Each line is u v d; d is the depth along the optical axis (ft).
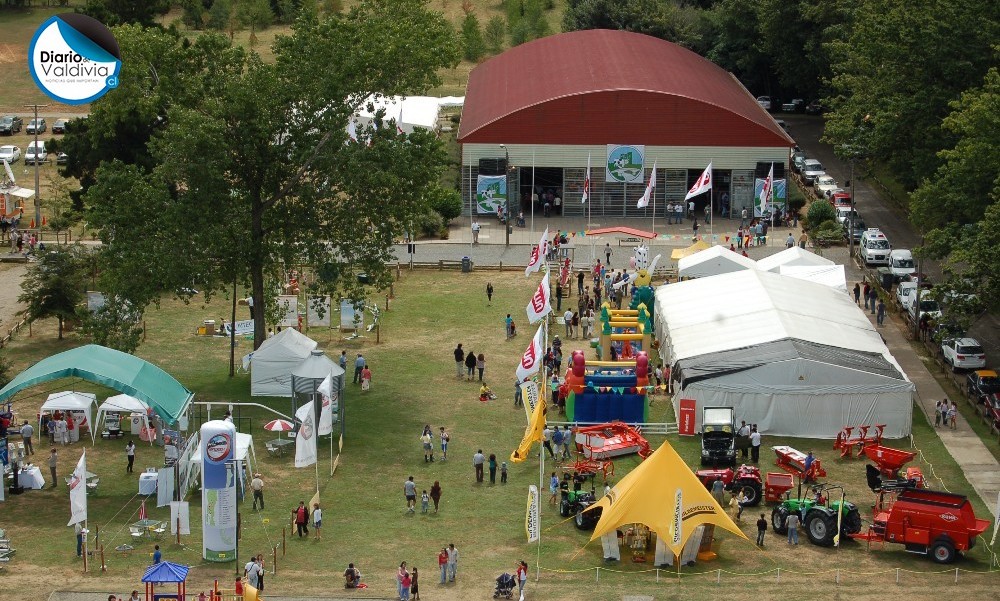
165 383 234.99
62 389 278.05
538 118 415.03
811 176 451.53
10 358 295.28
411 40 330.95
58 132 524.52
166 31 330.34
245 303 339.57
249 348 307.58
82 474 196.34
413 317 328.49
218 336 315.58
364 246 298.15
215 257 273.54
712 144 415.64
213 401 270.26
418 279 361.51
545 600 184.14
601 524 197.88
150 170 369.30
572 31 562.66
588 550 203.51
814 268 326.24
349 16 312.09
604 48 474.08
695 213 425.69
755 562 197.88
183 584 173.99
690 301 294.25
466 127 427.74
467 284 356.79
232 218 272.51
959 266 348.18
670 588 188.34
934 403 271.49
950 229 278.05
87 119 388.98
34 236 390.42
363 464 238.68
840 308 292.20
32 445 246.27
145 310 334.24
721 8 560.61
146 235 269.85
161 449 245.65
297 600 183.01
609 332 289.53
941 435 253.44
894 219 412.36
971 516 196.65
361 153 273.33
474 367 285.02
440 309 334.85
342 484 229.66
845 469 235.81
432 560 198.49
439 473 235.40
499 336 314.35
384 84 293.02
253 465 237.45
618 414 256.32
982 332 312.50
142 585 187.21
